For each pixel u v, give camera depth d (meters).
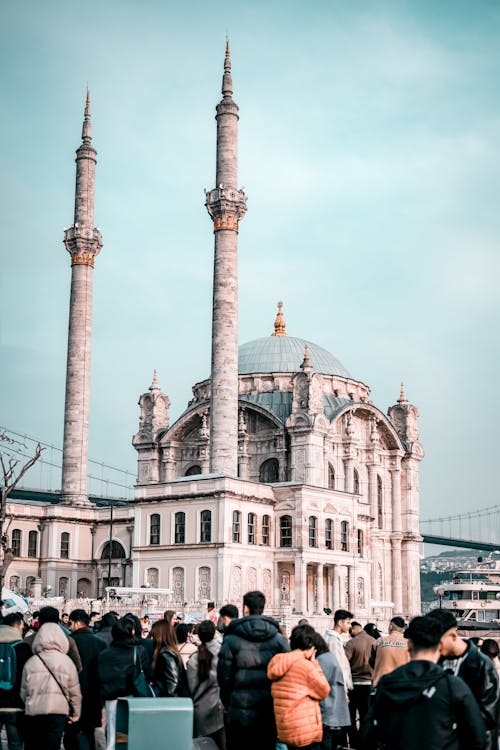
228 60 108.88
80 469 115.00
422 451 133.50
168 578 93.12
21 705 22.27
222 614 22.14
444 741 13.00
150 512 96.06
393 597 127.00
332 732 21.97
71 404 116.44
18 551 109.00
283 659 17.53
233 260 102.69
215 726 20.97
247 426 117.56
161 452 123.62
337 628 26.44
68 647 21.48
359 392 128.25
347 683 24.77
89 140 124.38
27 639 24.58
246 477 115.12
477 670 16.62
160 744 17.75
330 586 100.19
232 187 104.25
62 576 110.12
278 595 96.31
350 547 102.25
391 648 22.62
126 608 84.62
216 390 99.56
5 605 52.16
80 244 120.12
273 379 121.19
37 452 77.62
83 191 122.56
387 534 127.19
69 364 117.69
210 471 98.81
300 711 17.23
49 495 172.12
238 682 18.33
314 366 127.06
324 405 119.62
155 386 126.06
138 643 21.52
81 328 118.50
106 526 113.25
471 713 13.09
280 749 20.89
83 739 22.53
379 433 128.50
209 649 21.34
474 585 122.06
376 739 13.84
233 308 101.62
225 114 106.25
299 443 111.38
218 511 91.06
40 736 20.73
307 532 95.56
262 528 95.81
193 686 21.19
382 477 128.12
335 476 117.88
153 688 21.53
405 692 13.17
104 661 21.03
